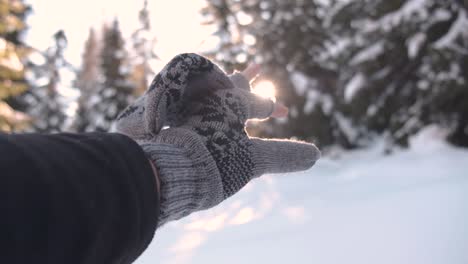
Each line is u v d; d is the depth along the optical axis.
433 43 8.84
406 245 2.48
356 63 10.18
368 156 12.32
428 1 9.23
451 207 2.98
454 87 8.11
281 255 2.68
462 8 8.89
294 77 14.71
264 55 15.16
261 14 15.73
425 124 9.48
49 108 25.14
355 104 10.34
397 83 9.99
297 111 14.48
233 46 15.94
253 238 3.21
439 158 7.46
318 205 4.28
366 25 10.32
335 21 12.39
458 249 2.34
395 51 9.66
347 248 2.59
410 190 3.70
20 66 10.22
